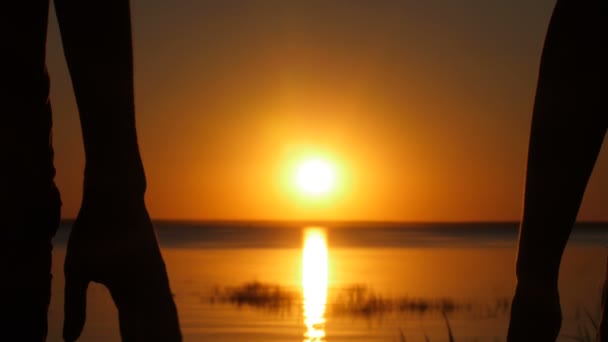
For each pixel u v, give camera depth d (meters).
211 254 80.00
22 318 1.79
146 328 1.91
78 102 1.92
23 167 1.78
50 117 1.88
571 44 2.09
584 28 2.07
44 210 1.82
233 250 91.88
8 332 1.78
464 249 95.25
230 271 51.41
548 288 2.17
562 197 2.12
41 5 1.84
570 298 13.46
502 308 27.50
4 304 1.76
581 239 95.38
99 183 1.91
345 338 21.69
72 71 1.91
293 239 143.38
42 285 1.83
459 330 21.86
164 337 1.92
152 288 1.93
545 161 2.12
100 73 1.89
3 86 1.77
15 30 1.78
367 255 79.38
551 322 2.16
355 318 26.22
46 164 1.84
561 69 2.10
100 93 1.90
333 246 108.00
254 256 75.88
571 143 2.11
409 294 34.19
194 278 44.56
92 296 28.36
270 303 31.17
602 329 2.28
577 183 2.13
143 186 1.97
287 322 25.42
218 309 29.03
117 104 1.91
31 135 1.80
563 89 2.10
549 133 2.12
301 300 32.34
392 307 29.08
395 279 44.25
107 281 1.92
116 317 22.47
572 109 2.09
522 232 2.19
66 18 1.89
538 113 2.14
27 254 1.80
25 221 1.78
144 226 1.94
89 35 1.89
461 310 27.41
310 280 43.38
